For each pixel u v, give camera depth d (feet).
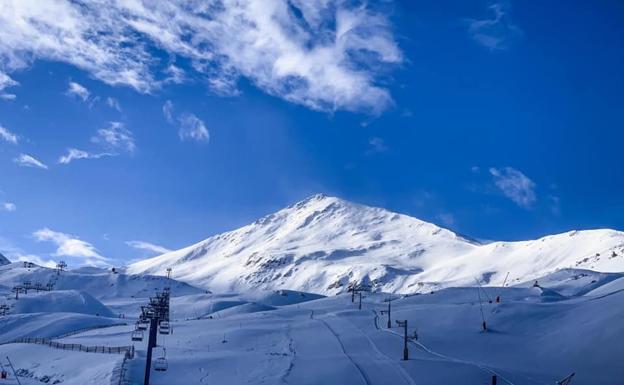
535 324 279.28
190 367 226.17
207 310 593.42
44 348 299.58
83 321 414.82
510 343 258.78
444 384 201.87
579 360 228.43
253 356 243.40
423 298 404.16
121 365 222.07
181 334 318.24
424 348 257.14
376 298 483.10
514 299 357.41
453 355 245.86
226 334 301.84
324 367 224.94
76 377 232.53
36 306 544.62
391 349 255.70
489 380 205.57
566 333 254.88
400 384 202.39
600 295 333.42
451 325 293.23
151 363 224.12
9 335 385.50
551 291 380.58
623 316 248.93
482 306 315.58
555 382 204.13
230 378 213.87
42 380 245.86
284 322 344.90
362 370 218.38
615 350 226.99
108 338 330.54
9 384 241.14
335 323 328.49
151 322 213.46
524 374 213.66
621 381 204.74
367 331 299.58
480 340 265.13
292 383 205.77
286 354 250.78
